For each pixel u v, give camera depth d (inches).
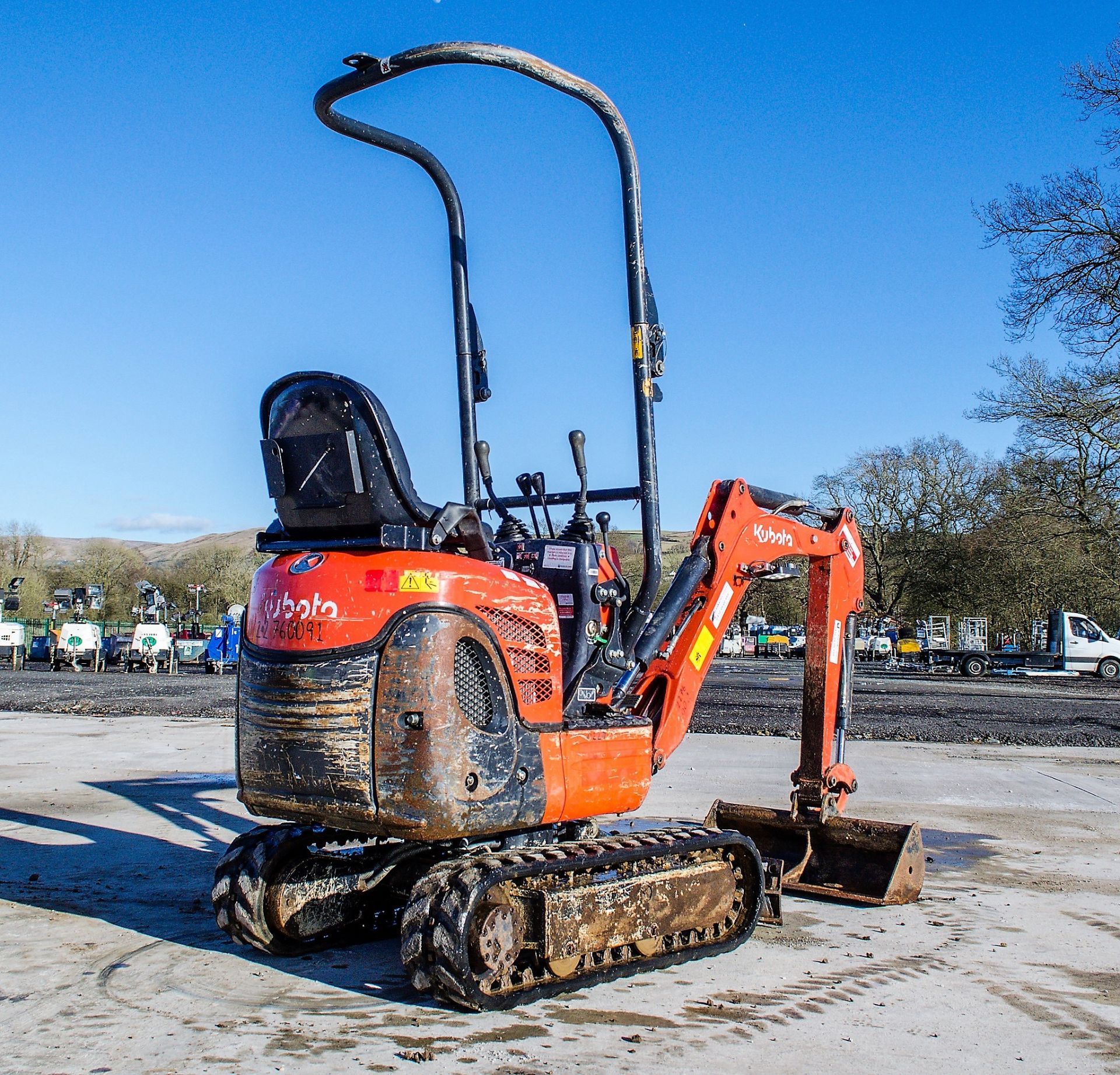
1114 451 1312.7
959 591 1989.4
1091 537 1389.0
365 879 198.5
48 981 179.0
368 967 188.2
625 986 178.9
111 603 2822.3
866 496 2199.8
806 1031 158.7
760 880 205.0
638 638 210.7
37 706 772.0
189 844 300.7
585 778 181.3
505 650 170.9
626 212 213.9
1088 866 282.0
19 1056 145.7
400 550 167.8
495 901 165.0
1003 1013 168.4
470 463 232.8
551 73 202.1
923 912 231.9
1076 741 587.5
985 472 2016.5
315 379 173.3
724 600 235.9
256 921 186.7
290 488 175.6
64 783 416.2
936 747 557.3
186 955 193.8
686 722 226.5
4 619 1972.2
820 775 253.9
